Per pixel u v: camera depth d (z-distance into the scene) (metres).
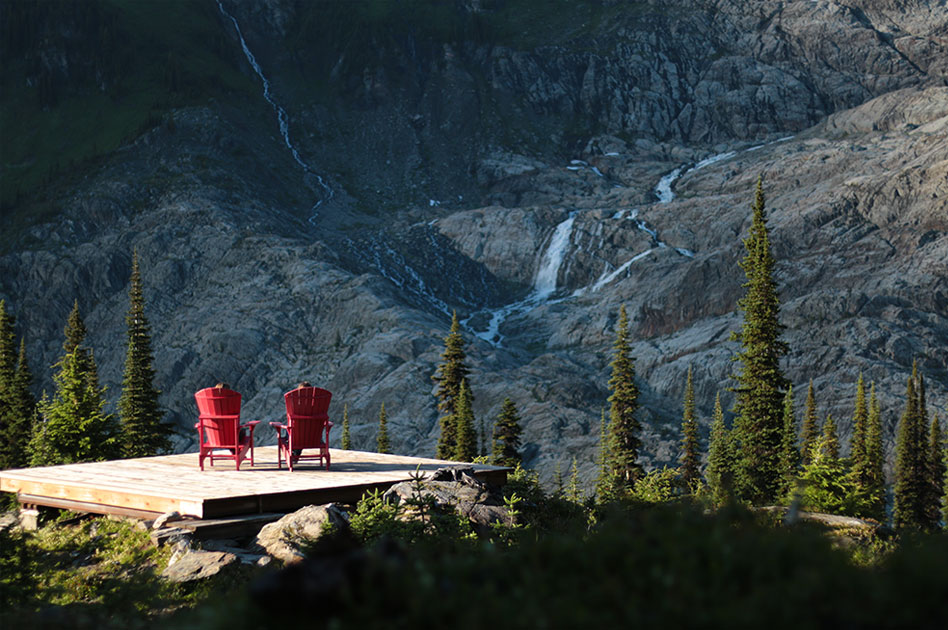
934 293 155.12
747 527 5.39
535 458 114.38
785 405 40.84
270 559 10.55
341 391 146.50
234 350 159.00
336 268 182.12
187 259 189.00
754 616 3.77
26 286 185.75
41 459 32.69
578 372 150.88
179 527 11.56
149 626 7.42
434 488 12.70
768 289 40.69
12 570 10.51
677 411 138.25
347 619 4.02
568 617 3.87
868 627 3.88
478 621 3.84
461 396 56.22
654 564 4.39
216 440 16.23
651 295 176.75
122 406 56.06
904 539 10.18
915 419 69.81
